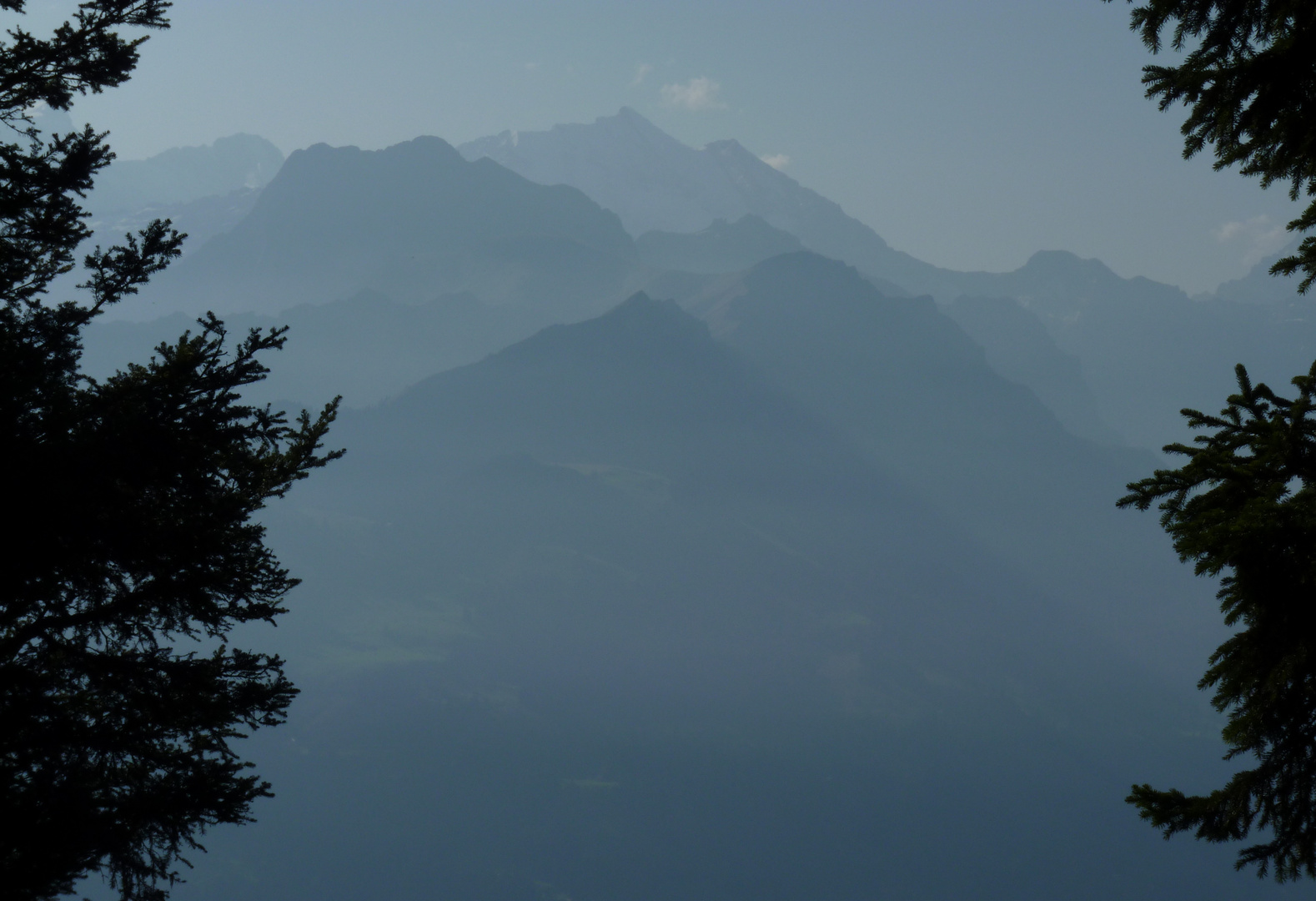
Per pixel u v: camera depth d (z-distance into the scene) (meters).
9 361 10.72
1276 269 8.05
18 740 10.50
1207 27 7.39
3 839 10.06
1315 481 7.86
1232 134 7.68
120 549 10.84
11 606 11.05
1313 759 7.79
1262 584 7.39
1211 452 8.08
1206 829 8.20
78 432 10.68
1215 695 8.21
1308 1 7.16
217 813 11.43
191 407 11.23
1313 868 7.88
